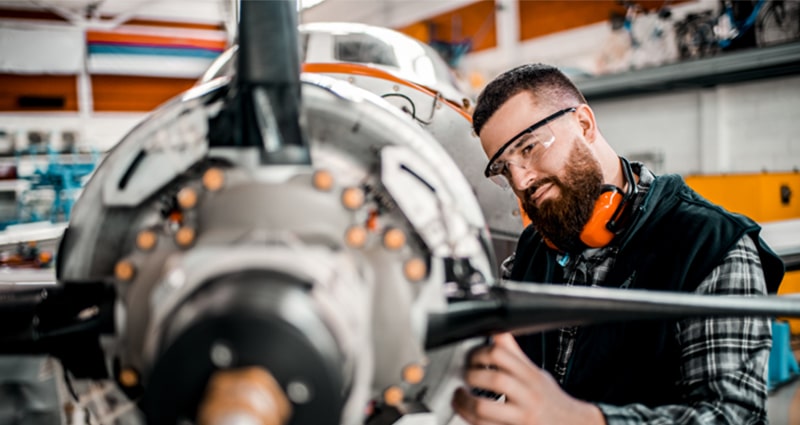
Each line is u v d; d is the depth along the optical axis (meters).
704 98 6.67
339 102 0.80
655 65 6.04
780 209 4.96
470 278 0.77
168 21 9.91
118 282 0.73
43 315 0.77
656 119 7.21
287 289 0.58
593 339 1.25
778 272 1.22
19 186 8.57
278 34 0.73
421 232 0.76
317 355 0.55
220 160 0.74
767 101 6.16
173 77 10.09
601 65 7.46
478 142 1.67
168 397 0.56
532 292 0.76
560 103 1.22
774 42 5.55
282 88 0.73
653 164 7.26
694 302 0.75
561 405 0.84
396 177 0.77
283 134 0.72
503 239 1.67
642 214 1.22
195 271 0.60
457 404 0.83
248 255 0.60
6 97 9.41
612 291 0.76
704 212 1.20
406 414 0.75
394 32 2.27
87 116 9.75
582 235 1.27
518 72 1.25
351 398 0.64
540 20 8.31
